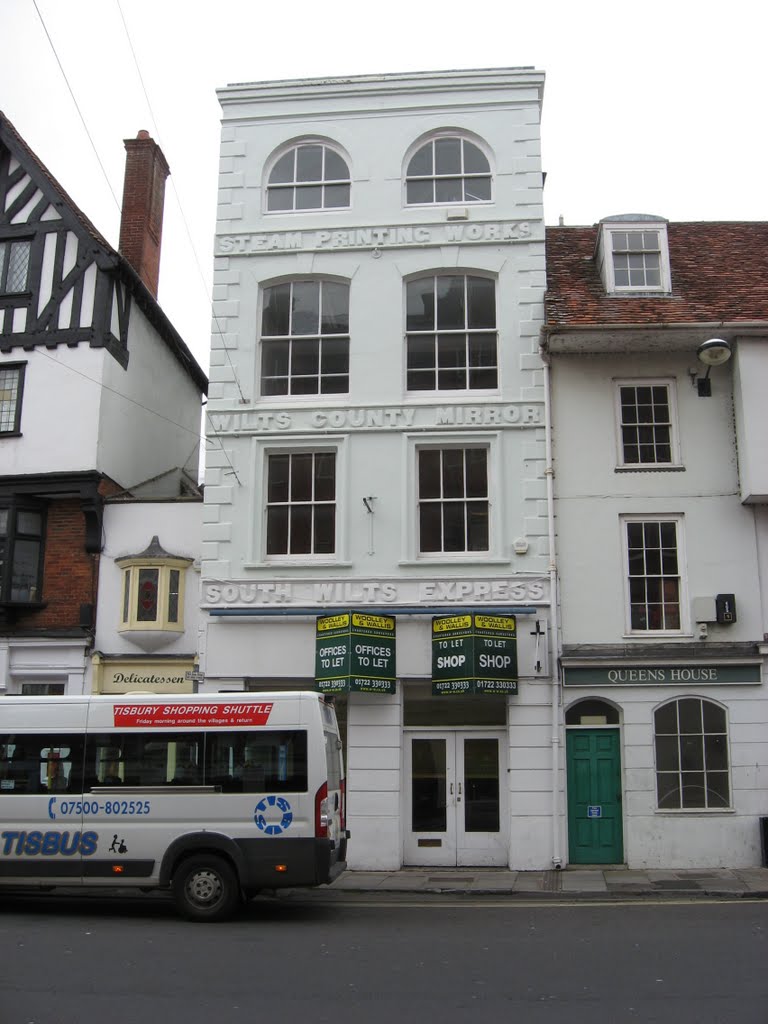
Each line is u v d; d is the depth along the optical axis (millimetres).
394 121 18484
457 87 18422
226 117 18812
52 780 11758
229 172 18547
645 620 16391
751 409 16266
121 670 17625
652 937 9883
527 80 18344
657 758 15703
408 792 16078
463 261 17781
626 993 7652
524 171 18031
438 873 15219
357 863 15594
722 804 15547
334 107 18625
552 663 15992
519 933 10227
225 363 17719
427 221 17922
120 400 19453
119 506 18250
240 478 17266
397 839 15656
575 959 8859
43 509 18484
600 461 16844
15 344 18953
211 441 17438
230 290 18047
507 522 16688
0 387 18969
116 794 11578
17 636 17672
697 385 16969
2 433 18562
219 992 7727
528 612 16234
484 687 15461
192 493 23859
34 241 19406
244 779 11492
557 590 16281
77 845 11508
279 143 18641
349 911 12016
